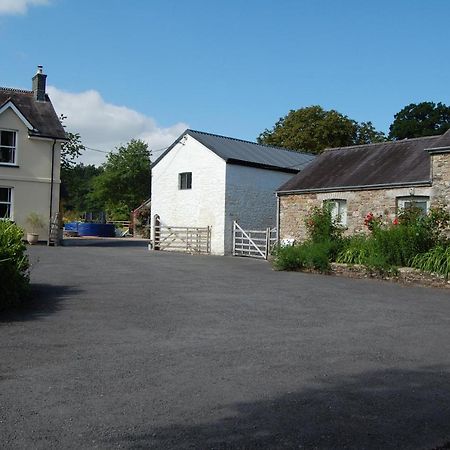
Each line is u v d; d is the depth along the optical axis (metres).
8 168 25.50
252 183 24.80
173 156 26.50
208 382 5.13
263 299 10.48
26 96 28.50
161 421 4.15
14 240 9.34
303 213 20.95
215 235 24.11
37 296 9.99
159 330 7.40
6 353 6.03
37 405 4.43
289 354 6.27
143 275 13.91
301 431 4.02
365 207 18.81
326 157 23.08
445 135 16.72
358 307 9.80
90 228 44.84
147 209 46.56
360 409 4.50
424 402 4.71
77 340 6.71
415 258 13.73
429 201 17.22
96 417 4.20
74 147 38.56
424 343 7.01
